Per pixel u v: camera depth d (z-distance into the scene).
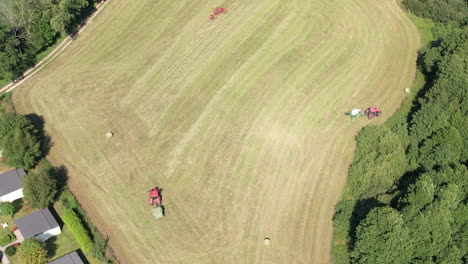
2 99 81.81
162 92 83.81
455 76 72.44
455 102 71.44
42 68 88.81
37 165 71.31
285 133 76.12
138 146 74.75
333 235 62.72
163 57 90.75
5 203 63.75
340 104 80.81
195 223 64.12
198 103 81.50
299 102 81.12
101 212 65.44
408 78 85.75
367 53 90.75
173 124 78.12
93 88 84.62
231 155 72.94
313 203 66.56
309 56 89.81
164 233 62.97
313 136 75.56
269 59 89.25
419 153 68.19
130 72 87.81
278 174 70.25
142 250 61.03
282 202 66.69
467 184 60.41
